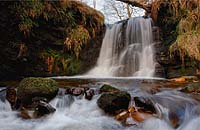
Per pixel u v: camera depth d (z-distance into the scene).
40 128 4.82
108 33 11.67
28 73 9.96
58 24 10.11
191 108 5.17
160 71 9.73
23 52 9.49
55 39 10.23
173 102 5.32
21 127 4.89
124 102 5.19
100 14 11.61
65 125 4.88
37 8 9.23
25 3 8.97
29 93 5.57
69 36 10.41
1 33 8.91
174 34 10.02
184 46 9.04
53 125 4.91
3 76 9.50
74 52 10.66
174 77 9.19
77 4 10.66
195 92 6.04
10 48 9.27
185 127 4.82
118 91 5.54
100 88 6.02
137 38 11.11
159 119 4.90
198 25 9.30
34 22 9.35
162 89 6.45
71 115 5.36
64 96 5.84
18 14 8.86
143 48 10.73
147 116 4.93
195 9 9.51
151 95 5.73
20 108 5.59
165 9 10.71
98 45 11.28
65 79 8.83
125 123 4.80
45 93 5.63
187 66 9.10
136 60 10.63
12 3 8.64
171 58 9.46
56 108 5.61
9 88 6.23
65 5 10.20
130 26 11.43
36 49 9.90
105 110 5.18
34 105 5.43
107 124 4.84
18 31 9.16
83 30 10.68
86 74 10.80
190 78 8.30
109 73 10.82
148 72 10.09
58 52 10.44
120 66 10.85
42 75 10.10
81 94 5.84
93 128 4.71
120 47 11.26
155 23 11.12
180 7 10.09
